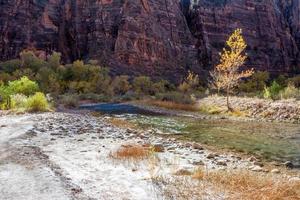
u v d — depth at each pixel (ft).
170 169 30.89
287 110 94.48
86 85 212.43
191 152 41.88
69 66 230.07
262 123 83.51
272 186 24.17
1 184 24.16
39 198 21.39
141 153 36.70
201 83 296.71
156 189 24.03
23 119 67.15
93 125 67.36
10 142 41.78
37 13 307.17
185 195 22.79
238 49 118.32
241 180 26.30
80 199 21.43
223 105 118.73
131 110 125.18
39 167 29.22
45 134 50.60
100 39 308.40
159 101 163.43
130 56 301.22
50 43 306.14
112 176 27.50
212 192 23.58
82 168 29.94
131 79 276.00
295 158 40.63
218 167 33.27
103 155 36.29
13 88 107.04
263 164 37.29
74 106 138.31
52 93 175.83
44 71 204.13
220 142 52.19
